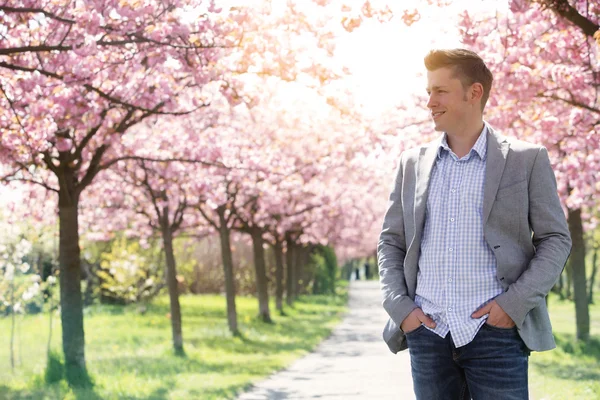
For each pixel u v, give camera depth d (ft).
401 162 11.39
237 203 81.25
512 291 9.90
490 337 10.07
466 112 10.75
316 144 66.95
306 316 118.32
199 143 53.31
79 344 42.93
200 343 69.21
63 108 35.24
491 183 10.41
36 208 56.54
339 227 125.39
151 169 55.36
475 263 10.37
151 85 39.99
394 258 11.12
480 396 10.25
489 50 37.04
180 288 156.35
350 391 37.47
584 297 59.21
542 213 10.32
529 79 37.04
